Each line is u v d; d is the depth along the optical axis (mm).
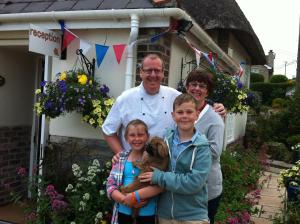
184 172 2588
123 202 2686
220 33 9398
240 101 6957
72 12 4340
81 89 4066
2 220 5016
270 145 12219
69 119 4680
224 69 8844
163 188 2600
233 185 6043
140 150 2834
